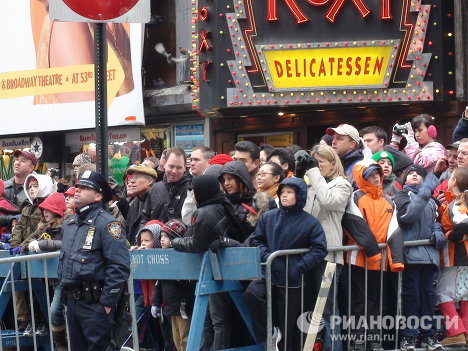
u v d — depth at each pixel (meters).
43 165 29.67
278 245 11.23
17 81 28.19
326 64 21.09
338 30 21.00
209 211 11.10
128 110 25.39
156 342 13.36
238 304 11.56
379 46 20.70
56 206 13.88
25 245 13.98
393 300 12.08
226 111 23.34
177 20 25.89
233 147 25.06
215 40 22.03
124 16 10.93
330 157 11.77
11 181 17.31
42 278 13.31
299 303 11.33
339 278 11.84
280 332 11.28
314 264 11.12
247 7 21.64
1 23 28.56
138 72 25.44
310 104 21.31
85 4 10.83
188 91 25.28
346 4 20.92
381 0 20.66
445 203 12.45
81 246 11.11
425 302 12.08
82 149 28.73
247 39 21.66
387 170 12.53
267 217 11.43
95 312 11.05
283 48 21.31
